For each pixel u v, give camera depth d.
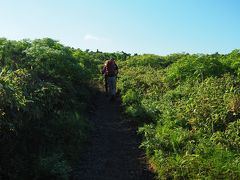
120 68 29.69
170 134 12.69
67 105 14.48
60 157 10.63
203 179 9.79
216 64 20.23
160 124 14.04
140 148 12.63
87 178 10.41
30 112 11.09
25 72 12.92
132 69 27.48
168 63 30.52
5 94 10.01
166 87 19.64
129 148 12.67
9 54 15.21
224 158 10.94
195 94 16.69
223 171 10.03
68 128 12.52
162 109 15.68
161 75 23.05
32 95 12.16
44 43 19.78
